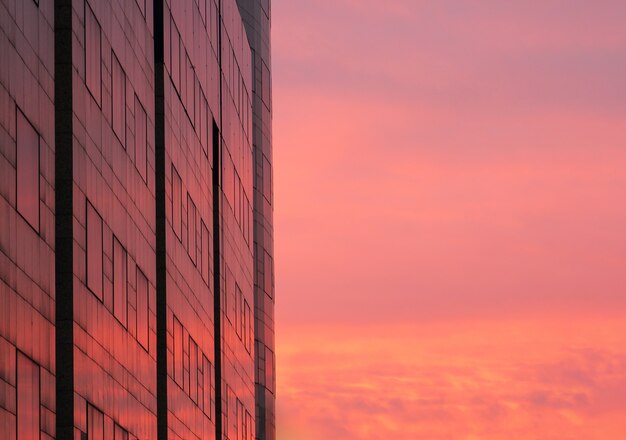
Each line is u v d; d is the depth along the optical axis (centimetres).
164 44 9406
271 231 17112
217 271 12050
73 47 6794
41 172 6331
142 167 8638
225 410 12206
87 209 7006
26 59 6103
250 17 16938
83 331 6850
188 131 10488
